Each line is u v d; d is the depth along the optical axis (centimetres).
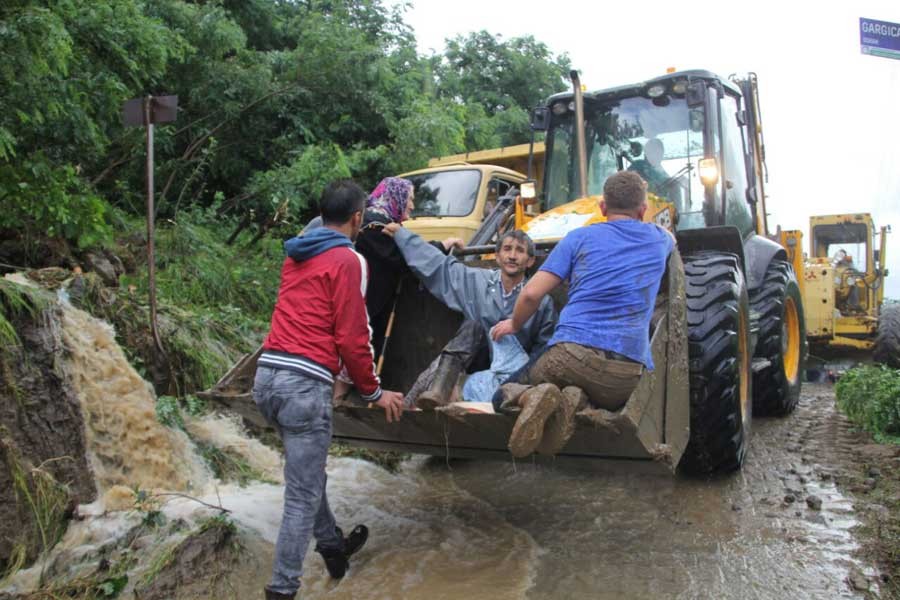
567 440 315
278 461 533
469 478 530
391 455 573
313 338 321
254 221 1012
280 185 955
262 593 352
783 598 326
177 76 1014
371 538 416
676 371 376
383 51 1212
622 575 358
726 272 481
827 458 538
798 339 736
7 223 559
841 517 417
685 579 349
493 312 393
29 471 393
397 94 1188
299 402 316
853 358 1213
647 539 401
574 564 374
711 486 482
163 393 516
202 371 547
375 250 417
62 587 345
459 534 420
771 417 692
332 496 485
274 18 1209
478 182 876
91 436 439
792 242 862
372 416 376
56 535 389
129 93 765
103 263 623
